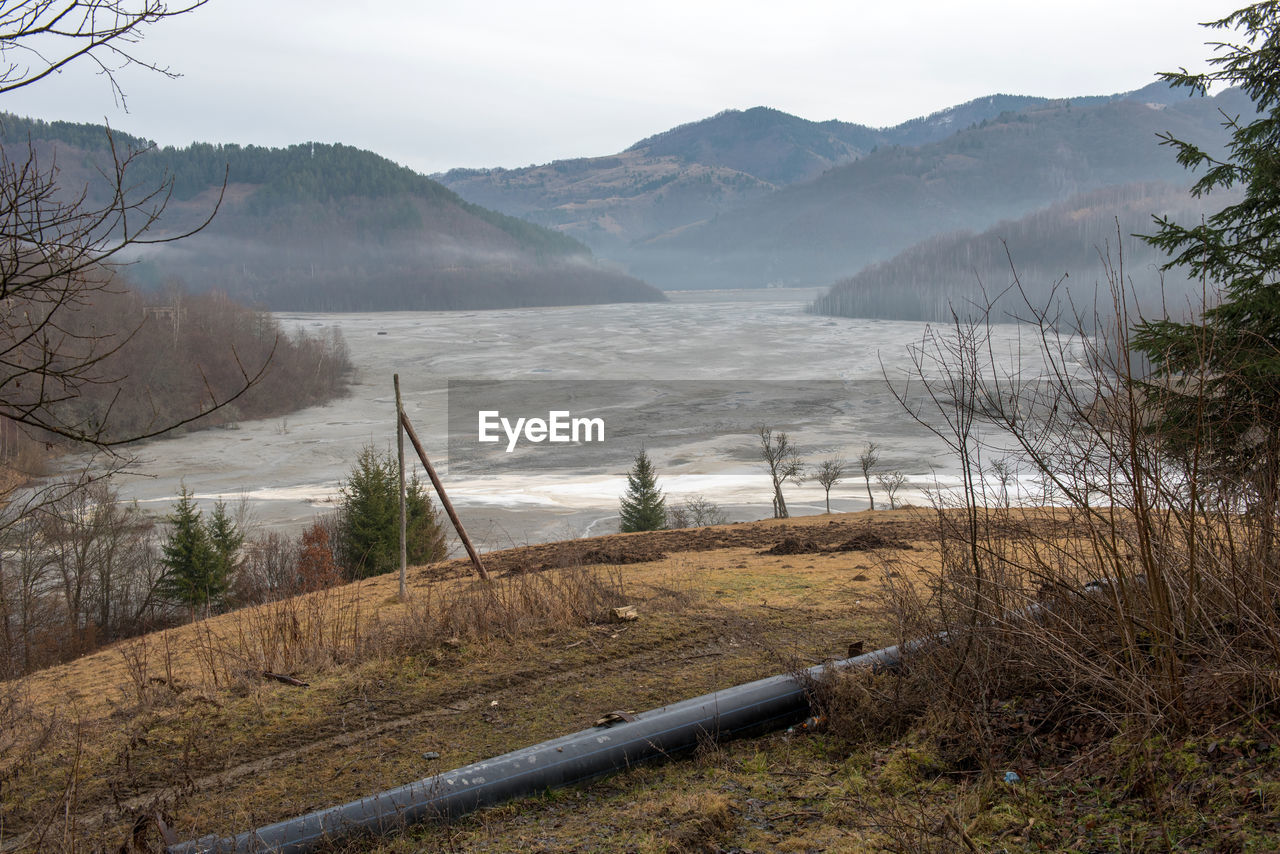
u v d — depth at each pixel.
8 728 8.61
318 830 5.47
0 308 4.07
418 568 19.72
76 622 35.84
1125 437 4.81
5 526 5.60
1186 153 12.45
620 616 10.88
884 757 5.46
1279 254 10.95
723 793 5.38
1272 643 4.39
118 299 57.84
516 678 9.03
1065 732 4.99
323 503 82.75
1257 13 12.09
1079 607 5.65
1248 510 5.04
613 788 5.95
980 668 5.73
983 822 4.21
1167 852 3.59
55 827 6.00
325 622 12.07
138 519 50.56
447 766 6.82
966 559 6.11
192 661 11.38
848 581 12.75
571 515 76.00
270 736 7.94
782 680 6.92
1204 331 4.89
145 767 7.43
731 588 13.01
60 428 4.28
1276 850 3.29
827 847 4.34
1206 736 4.28
